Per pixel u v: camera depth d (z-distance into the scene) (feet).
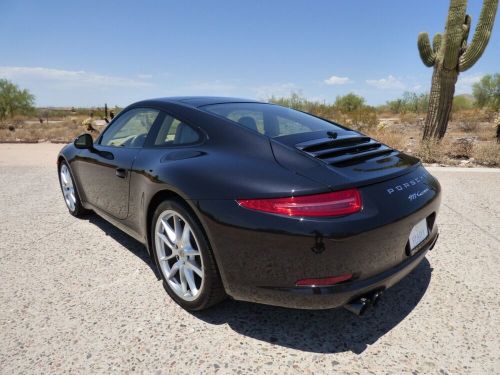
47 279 9.95
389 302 8.87
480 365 6.88
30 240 12.55
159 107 10.28
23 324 8.05
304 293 6.65
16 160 30.35
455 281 9.79
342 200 6.49
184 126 9.23
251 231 6.78
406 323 8.09
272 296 7.02
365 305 6.84
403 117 74.33
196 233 7.66
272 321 8.18
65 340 7.55
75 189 13.97
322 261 6.45
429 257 11.21
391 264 7.23
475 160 27.73
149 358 7.06
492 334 7.71
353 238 6.40
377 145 9.11
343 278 6.61
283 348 7.36
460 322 8.11
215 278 7.63
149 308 8.63
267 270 6.88
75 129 62.69
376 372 6.73
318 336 7.70
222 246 7.20
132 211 10.14
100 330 7.86
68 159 13.78
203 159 8.05
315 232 6.32
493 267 10.55
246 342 7.52
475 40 29.58
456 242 12.31
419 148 29.53
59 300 8.96
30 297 9.09
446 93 31.63
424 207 7.69
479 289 9.41
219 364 6.93
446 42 30.22
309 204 6.44
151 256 9.59
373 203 6.75
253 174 7.16
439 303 8.82
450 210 15.66
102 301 8.91
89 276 10.11
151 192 8.70
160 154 9.17
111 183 10.99
